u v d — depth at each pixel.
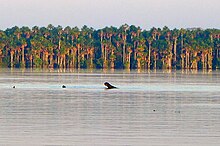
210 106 153.75
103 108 146.38
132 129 107.06
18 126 109.75
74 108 145.50
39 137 97.44
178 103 163.62
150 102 166.62
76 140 94.94
